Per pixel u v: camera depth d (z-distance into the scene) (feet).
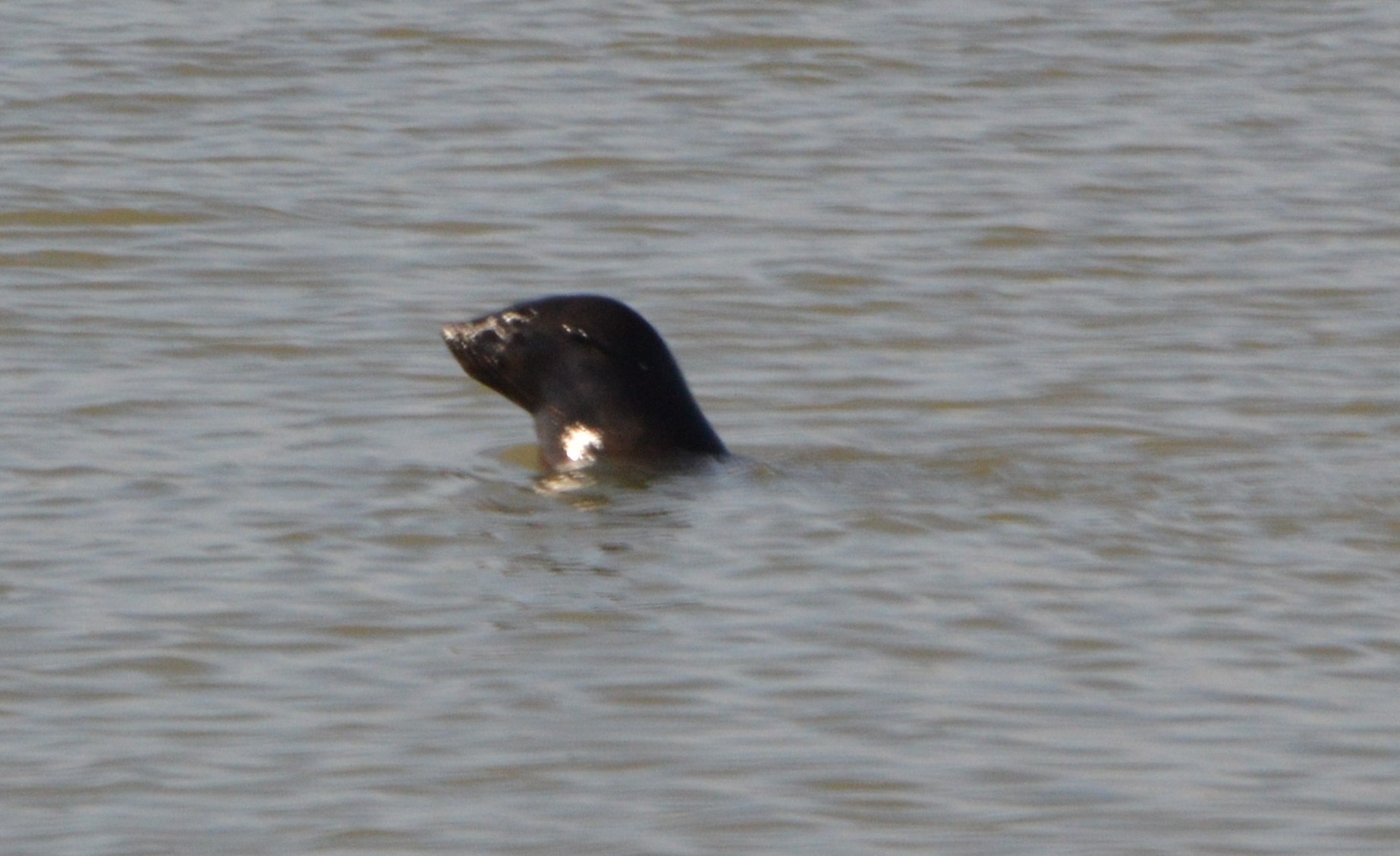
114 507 119.96
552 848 85.15
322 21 246.06
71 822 86.74
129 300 160.56
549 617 105.91
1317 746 94.12
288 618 105.60
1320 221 185.57
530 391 130.82
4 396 138.62
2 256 170.19
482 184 192.75
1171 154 204.64
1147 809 88.53
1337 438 135.13
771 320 159.53
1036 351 152.97
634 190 191.83
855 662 101.45
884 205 188.44
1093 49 241.35
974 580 111.04
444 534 116.88
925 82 228.22
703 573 111.65
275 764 91.40
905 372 148.46
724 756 92.53
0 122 206.69
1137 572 112.37
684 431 129.80
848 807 88.33
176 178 191.21
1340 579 111.75
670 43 240.32
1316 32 249.96
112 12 248.52
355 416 137.59
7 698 96.94
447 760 91.91
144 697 97.40
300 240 176.14
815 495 123.44
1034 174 197.98
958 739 94.32
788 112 217.15
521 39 240.94
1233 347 154.20
